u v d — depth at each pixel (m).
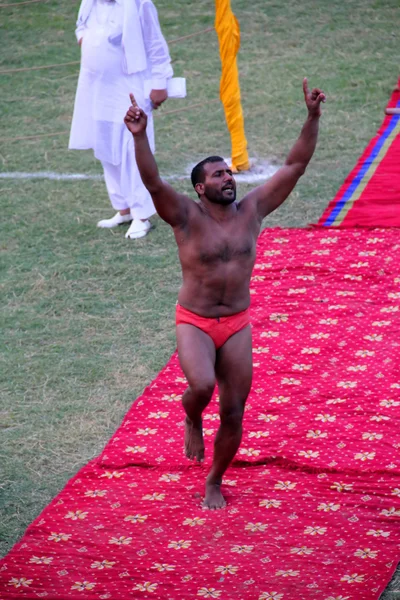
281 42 31.86
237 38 21.47
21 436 13.37
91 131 19.05
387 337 15.30
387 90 27.38
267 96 27.45
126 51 18.06
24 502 11.96
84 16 18.50
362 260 17.88
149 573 10.31
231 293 10.89
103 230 20.19
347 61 29.83
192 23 33.81
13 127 26.72
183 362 10.78
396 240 18.55
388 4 34.50
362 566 10.18
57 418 13.78
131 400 14.18
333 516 11.12
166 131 25.58
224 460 11.18
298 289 17.05
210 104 27.33
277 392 13.97
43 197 22.08
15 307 17.14
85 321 16.56
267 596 9.78
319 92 10.62
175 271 18.25
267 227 19.78
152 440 12.96
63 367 15.12
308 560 10.36
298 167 11.02
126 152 19.00
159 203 10.58
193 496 11.70
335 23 33.16
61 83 29.83
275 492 11.69
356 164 22.67
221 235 10.75
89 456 12.90
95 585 10.14
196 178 10.77
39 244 19.62
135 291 17.55
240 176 22.39
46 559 10.64
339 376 14.30
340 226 19.38
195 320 10.95
